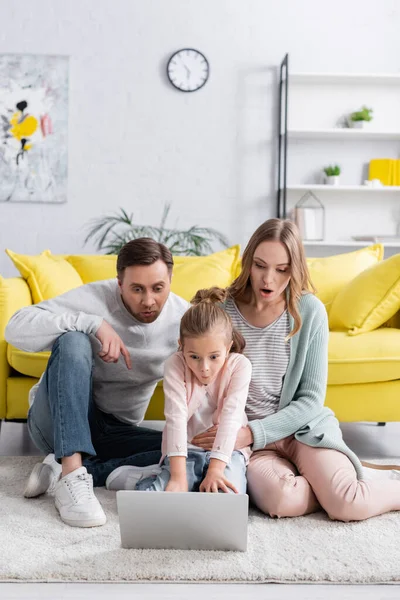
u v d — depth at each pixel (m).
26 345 1.96
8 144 4.79
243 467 1.87
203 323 1.79
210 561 1.57
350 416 2.55
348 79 4.80
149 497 1.57
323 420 2.01
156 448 2.14
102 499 1.96
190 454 1.87
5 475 2.21
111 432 2.18
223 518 1.59
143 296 1.96
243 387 1.86
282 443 2.01
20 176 4.80
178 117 4.88
